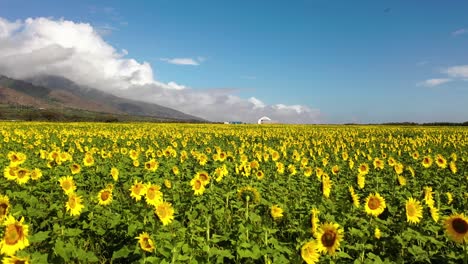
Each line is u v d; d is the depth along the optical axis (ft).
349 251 26.89
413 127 231.91
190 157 74.79
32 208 29.76
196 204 34.83
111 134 129.39
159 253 22.49
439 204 35.47
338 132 167.63
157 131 157.28
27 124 207.31
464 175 55.21
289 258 22.94
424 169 61.11
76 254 22.36
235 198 38.04
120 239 27.91
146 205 28.91
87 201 33.68
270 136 141.38
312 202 36.60
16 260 16.81
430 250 28.09
